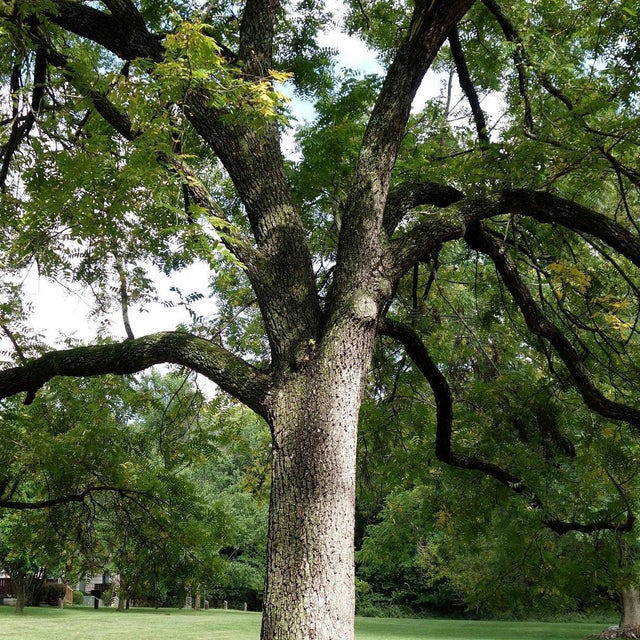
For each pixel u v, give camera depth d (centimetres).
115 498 913
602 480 754
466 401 834
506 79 812
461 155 781
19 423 842
